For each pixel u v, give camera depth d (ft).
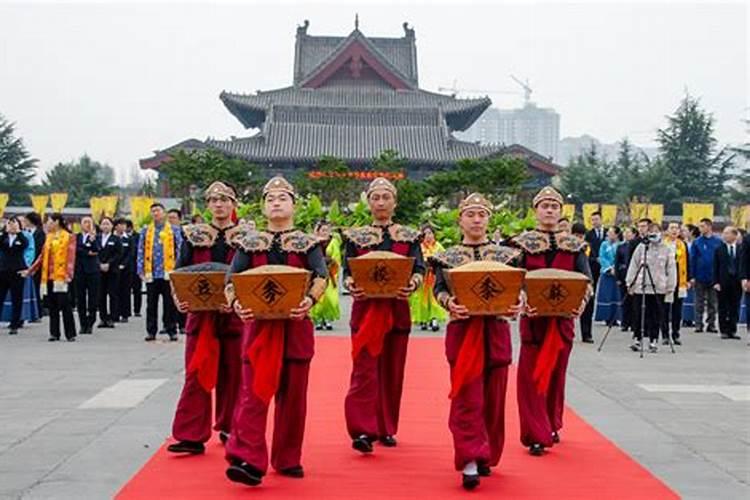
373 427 23.16
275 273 19.43
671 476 21.44
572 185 192.13
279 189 21.29
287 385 20.39
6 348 44.98
